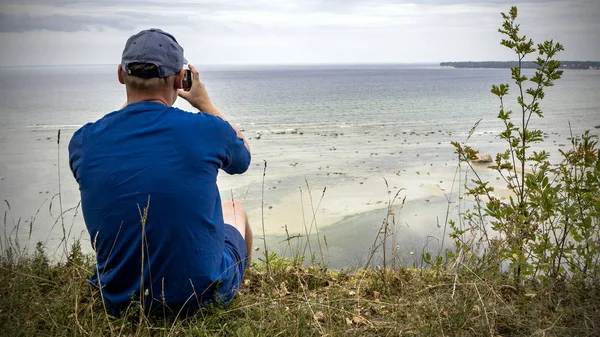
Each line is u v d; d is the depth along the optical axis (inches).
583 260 147.9
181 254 105.7
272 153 1306.6
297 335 111.9
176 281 108.2
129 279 110.5
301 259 178.7
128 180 101.7
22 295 122.2
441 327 113.4
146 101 107.3
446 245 394.3
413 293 132.9
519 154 163.6
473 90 5831.7
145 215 97.4
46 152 1373.0
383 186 832.9
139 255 105.9
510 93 4810.5
